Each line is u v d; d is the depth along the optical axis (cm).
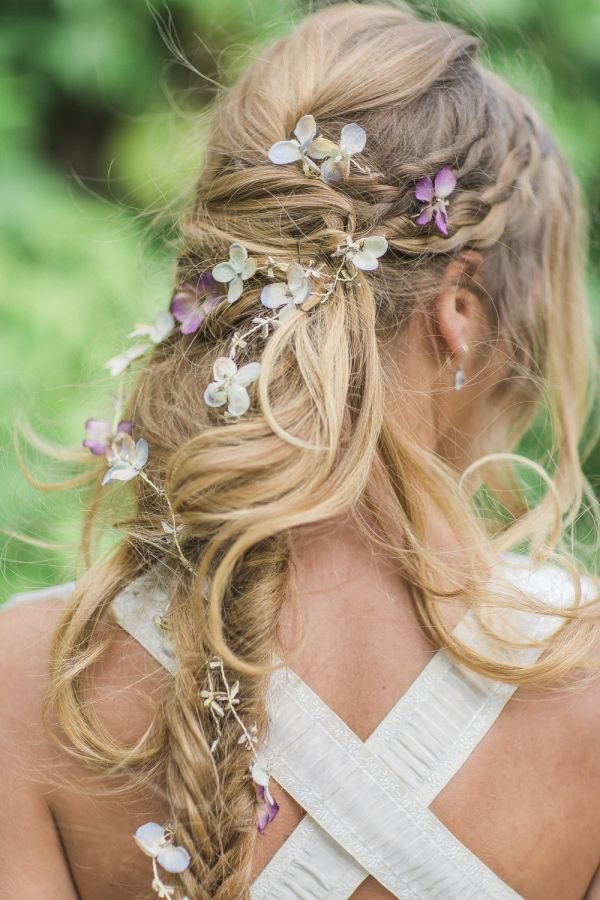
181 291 100
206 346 98
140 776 91
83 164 265
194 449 89
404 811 89
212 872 86
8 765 94
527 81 199
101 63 251
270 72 101
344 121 96
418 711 90
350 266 93
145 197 249
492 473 128
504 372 113
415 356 97
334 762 89
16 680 95
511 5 218
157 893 91
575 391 130
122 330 188
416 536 93
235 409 90
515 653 91
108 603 94
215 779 87
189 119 191
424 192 94
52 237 230
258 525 87
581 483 133
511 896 90
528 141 110
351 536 94
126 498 109
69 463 158
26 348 213
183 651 89
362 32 101
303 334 91
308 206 94
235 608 89
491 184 101
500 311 106
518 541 105
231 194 97
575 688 91
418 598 92
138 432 101
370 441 90
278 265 94
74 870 94
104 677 92
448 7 164
